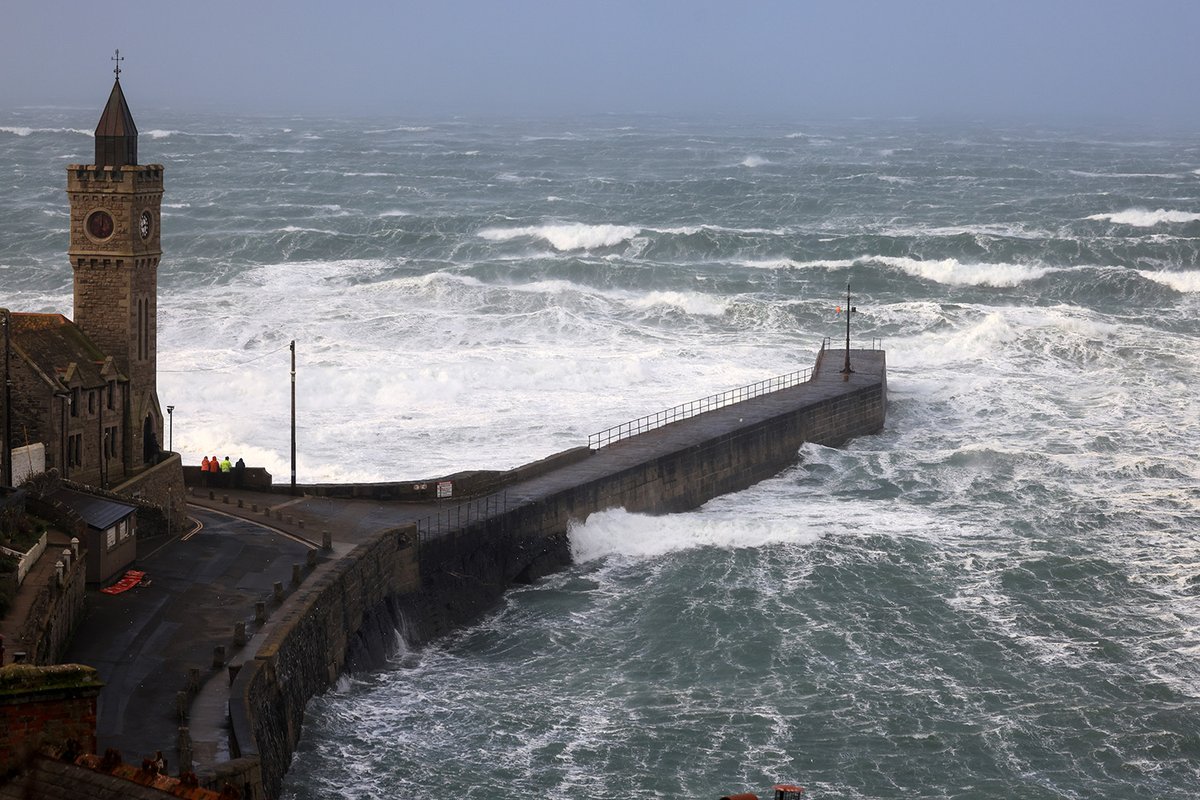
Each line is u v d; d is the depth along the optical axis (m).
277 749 53.03
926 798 53.66
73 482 68.44
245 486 79.88
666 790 53.75
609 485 82.38
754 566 76.75
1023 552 78.69
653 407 107.00
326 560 67.00
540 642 68.19
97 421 72.62
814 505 89.00
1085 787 54.78
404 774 54.59
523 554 76.00
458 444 97.69
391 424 102.38
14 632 51.31
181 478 77.38
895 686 62.38
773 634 67.69
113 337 74.38
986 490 90.94
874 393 105.69
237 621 59.25
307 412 105.50
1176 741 58.16
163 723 50.12
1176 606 71.88
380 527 72.81
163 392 107.12
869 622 69.12
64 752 28.06
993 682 62.97
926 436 104.56
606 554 79.81
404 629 68.50
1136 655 65.94
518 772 54.97
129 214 73.38
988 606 71.19
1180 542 80.94
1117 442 100.88
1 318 70.88
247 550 68.56
